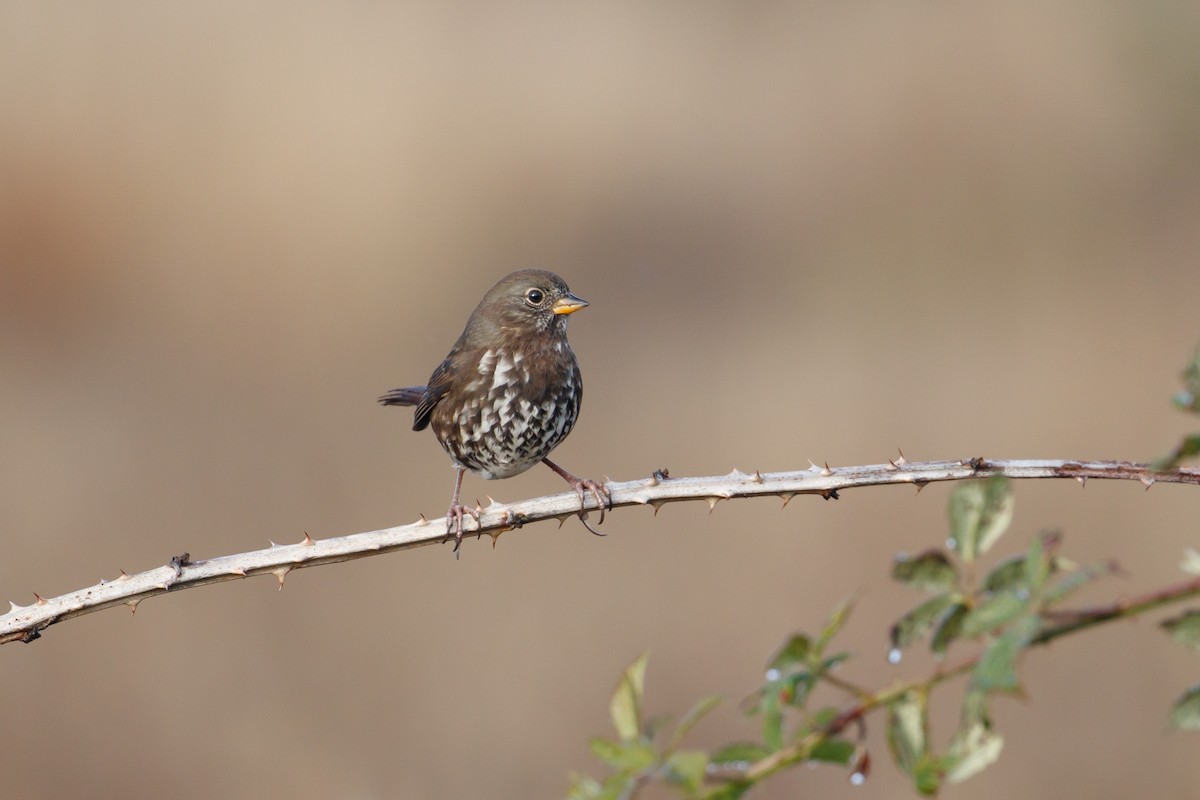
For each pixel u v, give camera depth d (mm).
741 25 22047
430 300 18734
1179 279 18156
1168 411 13836
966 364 16188
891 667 10133
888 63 20984
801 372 16609
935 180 20344
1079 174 20422
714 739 10602
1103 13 20719
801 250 20531
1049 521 11547
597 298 19969
